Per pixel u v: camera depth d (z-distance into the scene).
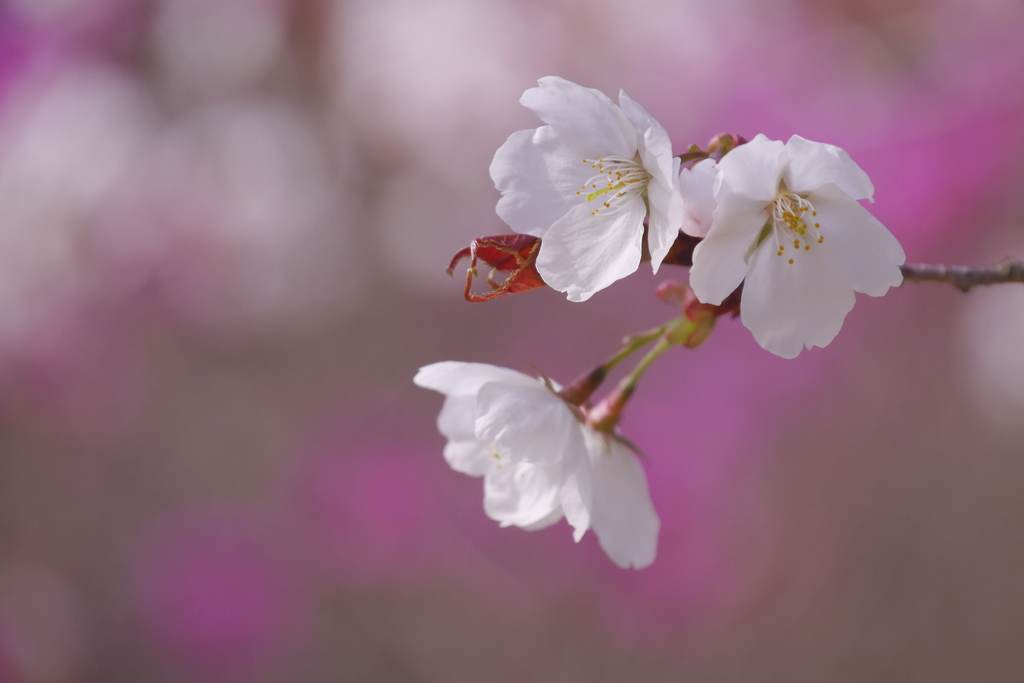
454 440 0.55
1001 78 1.10
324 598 1.21
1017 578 1.06
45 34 1.51
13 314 1.46
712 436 1.16
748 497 1.15
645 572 1.11
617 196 0.52
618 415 0.54
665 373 1.22
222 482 1.42
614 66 1.46
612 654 1.12
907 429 1.17
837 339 1.20
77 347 1.49
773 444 1.17
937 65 1.16
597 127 0.52
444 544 1.21
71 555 1.32
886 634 1.07
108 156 1.55
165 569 1.25
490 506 0.55
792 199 0.51
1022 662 1.01
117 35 1.55
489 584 1.18
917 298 1.17
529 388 0.54
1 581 1.29
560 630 1.14
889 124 1.17
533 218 0.52
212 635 1.18
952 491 1.13
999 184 1.10
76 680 1.20
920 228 1.13
